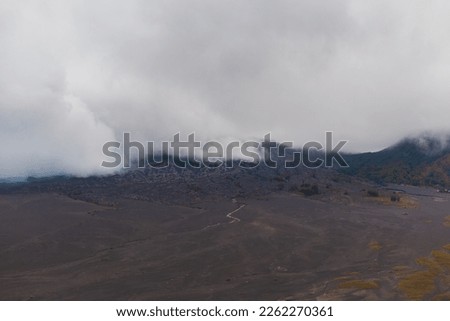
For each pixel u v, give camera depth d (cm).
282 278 9250
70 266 10075
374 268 9994
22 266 10081
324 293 8262
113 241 12288
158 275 9438
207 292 8362
